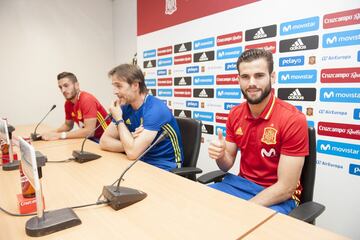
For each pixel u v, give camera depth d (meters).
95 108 2.33
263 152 1.27
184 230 0.77
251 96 1.23
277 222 0.81
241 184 1.29
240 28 2.22
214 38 2.45
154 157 1.67
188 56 2.74
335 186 1.74
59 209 0.87
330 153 1.75
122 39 3.96
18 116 3.50
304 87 1.85
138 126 1.70
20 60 3.45
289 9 1.89
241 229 0.77
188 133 1.68
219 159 1.39
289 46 1.91
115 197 0.91
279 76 1.99
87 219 0.85
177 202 0.96
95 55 4.03
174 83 2.95
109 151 1.71
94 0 3.93
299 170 1.14
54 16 3.63
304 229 0.77
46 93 3.67
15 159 1.46
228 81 2.37
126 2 3.77
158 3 3.03
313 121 1.82
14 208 0.93
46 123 3.69
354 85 1.61
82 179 1.20
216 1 2.40
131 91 1.62
